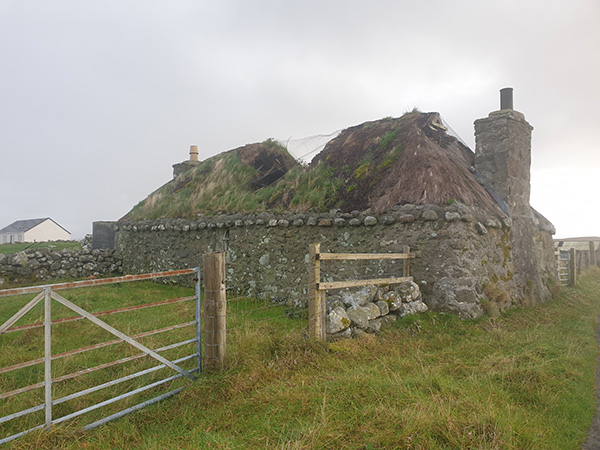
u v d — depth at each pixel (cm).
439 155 870
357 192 895
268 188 1125
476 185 910
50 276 1359
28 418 353
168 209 1386
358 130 1114
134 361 496
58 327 661
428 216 741
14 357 517
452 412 318
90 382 434
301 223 912
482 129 984
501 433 291
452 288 705
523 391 405
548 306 930
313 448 271
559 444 313
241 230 1046
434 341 585
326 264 875
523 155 1016
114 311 353
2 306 868
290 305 833
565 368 473
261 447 284
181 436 311
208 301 430
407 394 355
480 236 793
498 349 546
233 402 363
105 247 1831
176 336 601
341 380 393
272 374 421
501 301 789
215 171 1412
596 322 791
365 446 275
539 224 1139
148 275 377
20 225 4534
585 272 1781
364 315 593
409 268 751
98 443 306
